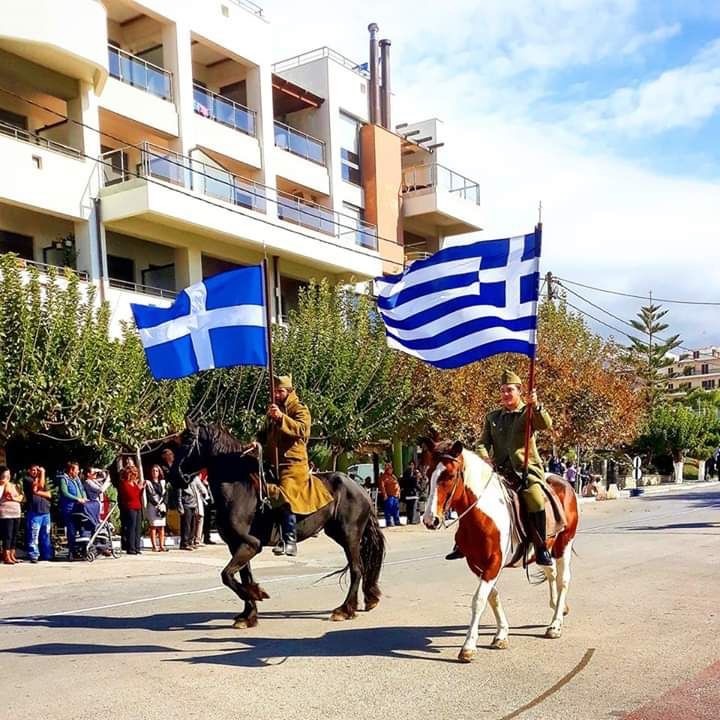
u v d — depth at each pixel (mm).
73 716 6062
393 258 35188
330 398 22828
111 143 25188
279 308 27828
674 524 20516
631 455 57344
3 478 15938
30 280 17250
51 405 16641
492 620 9078
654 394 58469
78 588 13039
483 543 7484
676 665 7082
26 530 16594
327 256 28609
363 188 34812
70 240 22797
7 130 22375
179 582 13648
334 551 18547
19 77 21656
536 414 8109
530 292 8633
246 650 7922
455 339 9047
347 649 7855
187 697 6438
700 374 115250
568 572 8523
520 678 6773
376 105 35531
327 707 6117
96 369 17438
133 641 8523
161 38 26531
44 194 21609
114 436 17828
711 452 59844
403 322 9453
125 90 24578
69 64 22266
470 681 6711
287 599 11078
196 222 24078
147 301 23828
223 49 28172
